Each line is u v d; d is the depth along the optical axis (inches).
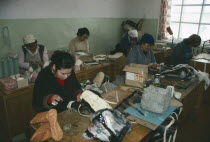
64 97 65.4
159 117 52.7
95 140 44.4
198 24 193.0
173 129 55.6
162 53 180.1
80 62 110.8
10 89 80.3
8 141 87.0
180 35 209.3
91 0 180.4
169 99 57.3
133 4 223.0
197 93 104.5
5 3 123.3
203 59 137.3
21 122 87.3
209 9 182.4
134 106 57.5
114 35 217.3
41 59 109.2
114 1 205.3
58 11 155.6
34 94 59.2
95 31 193.0
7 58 123.6
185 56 123.0
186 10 197.8
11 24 129.0
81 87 71.2
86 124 50.9
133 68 73.5
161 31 208.2
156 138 53.8
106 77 85.0
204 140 94.2
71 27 169.0
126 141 43.7
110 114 44.6
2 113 85.2
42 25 147.1
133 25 210.8
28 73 90.6
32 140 44.7
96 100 54.0
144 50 100.5
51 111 45.4
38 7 141.6
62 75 54.2
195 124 108.4
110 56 131.5
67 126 49.3
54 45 159.6
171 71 87.9
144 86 72.5
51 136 45.1
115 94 66.1
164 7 199.3
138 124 50.3
